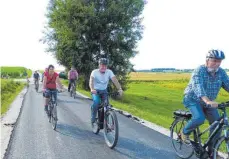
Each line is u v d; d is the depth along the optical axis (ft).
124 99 116.78
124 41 124.57
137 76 359.87
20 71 276.21
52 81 34.60
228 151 17.78
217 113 19.90
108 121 26.07
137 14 125.59
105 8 124.16
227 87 19.80
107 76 27.63
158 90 185.78
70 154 23.44
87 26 119.44
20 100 64.23
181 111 21.98
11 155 23.09
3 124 35.14
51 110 34.06
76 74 73.00
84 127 33.86
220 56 18.67
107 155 23.16
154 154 23.47
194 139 20.48
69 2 119.65
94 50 124.77
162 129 33.53
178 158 22.50
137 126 35.14
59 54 126.31
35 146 25.66
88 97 73.92
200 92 18.76
